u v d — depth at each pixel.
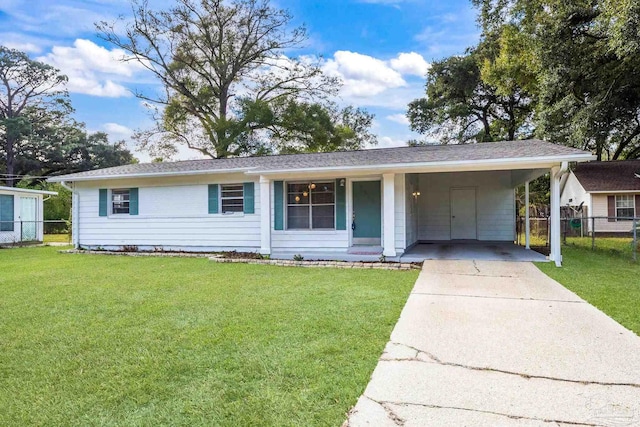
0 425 2.38
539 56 14.09
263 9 23.89
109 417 2.45
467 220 13.20
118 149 34.69
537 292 5.56
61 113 32.31
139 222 12.04
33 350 3.60
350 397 2.60
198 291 6.03
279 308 4.91
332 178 10.11
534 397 2.54
